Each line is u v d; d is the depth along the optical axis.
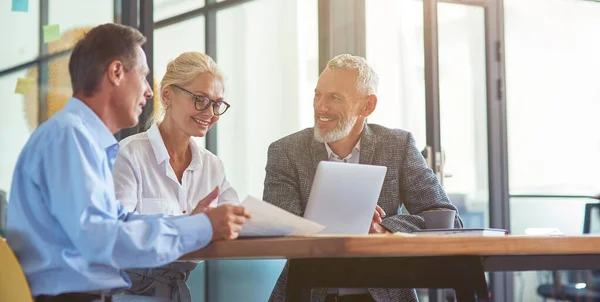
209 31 3.98
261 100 4.07
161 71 3.84
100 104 1.70
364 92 2.60
